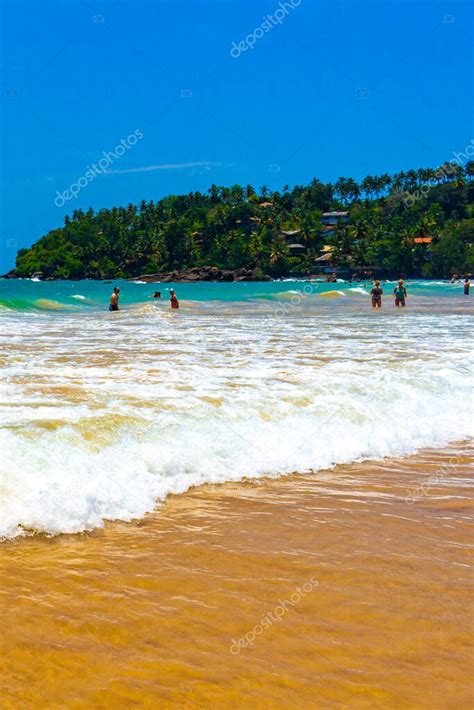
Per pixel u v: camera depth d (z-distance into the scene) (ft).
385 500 21.75
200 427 25.46
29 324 79.92
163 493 20.95
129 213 578.66
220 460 23.76
